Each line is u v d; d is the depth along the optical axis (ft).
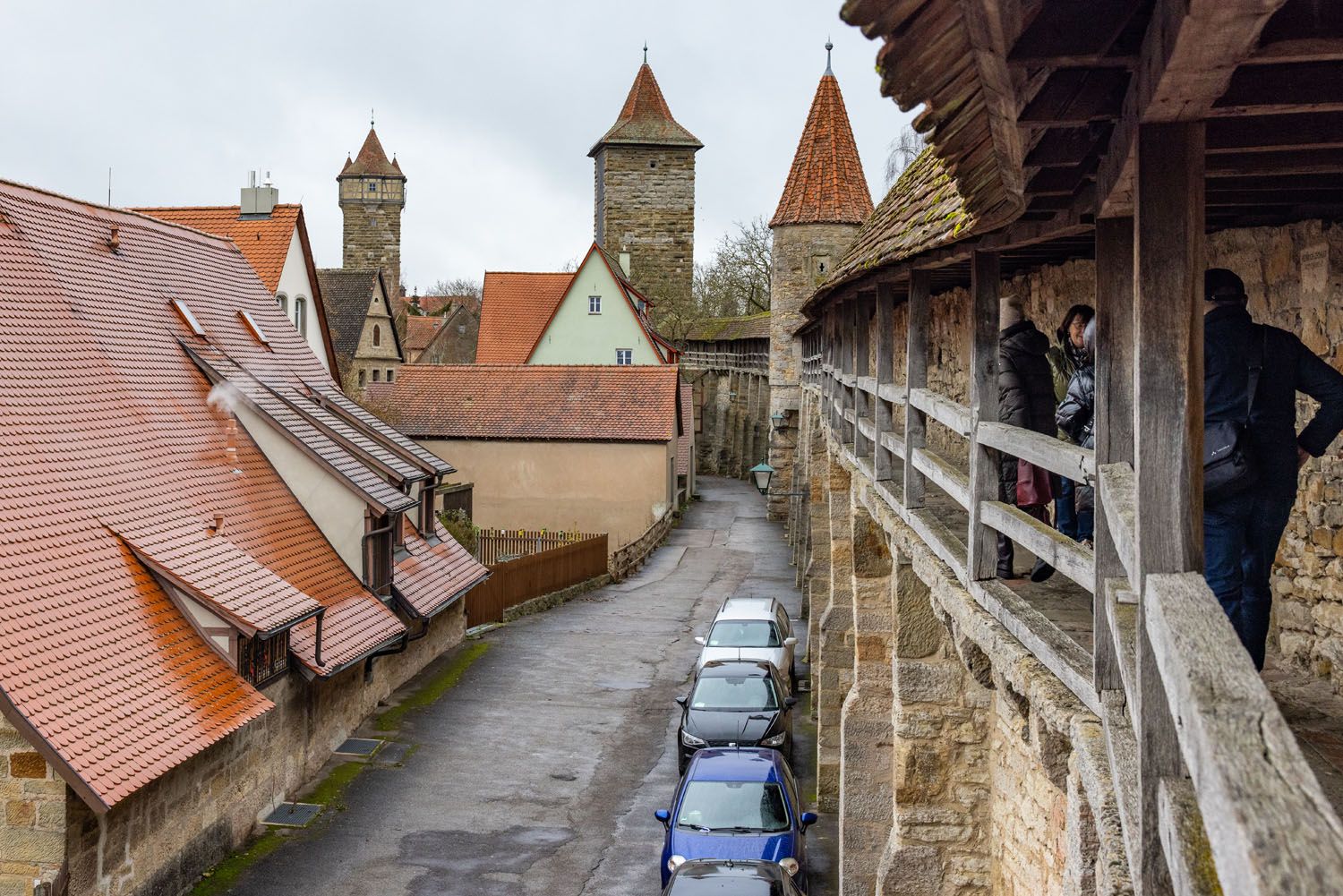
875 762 42.96
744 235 242.78
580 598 115.03
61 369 58.70
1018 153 12.48
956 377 40.52
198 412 67.46
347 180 278.87
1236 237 19.51
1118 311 14.38
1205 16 8.11
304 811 56.75
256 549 62.13
